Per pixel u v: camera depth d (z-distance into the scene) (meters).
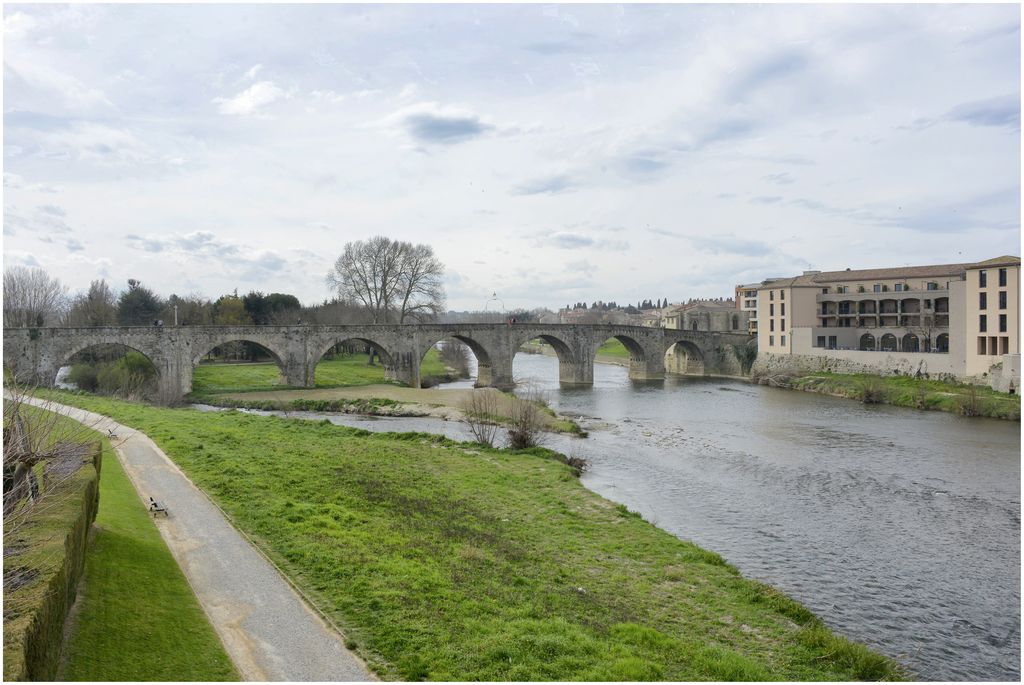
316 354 103.50
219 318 138.12
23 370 76.81
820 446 62.09
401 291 128.38
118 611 18.81
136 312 134.25
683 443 63.62
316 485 37.25
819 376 114.25
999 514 41.12
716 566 30.38
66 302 126.56
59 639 15.69
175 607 20.11
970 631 26.17
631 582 27.45
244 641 18.77
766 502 43.16
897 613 27.56
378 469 43.25
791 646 22.92
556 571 27.59
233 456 43.06
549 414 79.19
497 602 23.06
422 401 89.19
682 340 146.00
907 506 42.59
